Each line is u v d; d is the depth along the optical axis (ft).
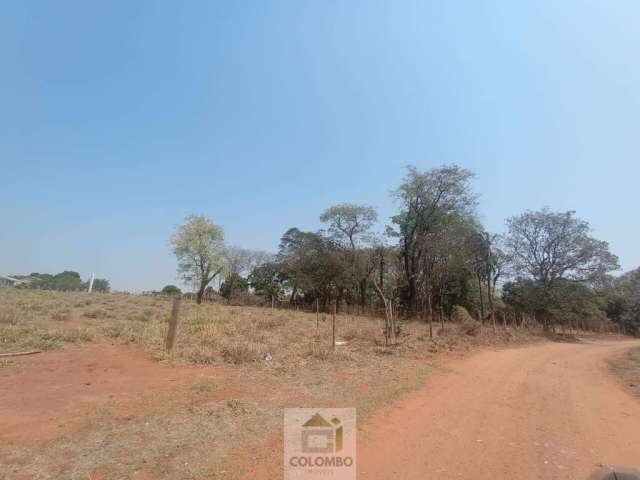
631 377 43.52
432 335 65.62
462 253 129.39
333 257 155.84
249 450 16.46
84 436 16.84
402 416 22.68
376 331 64.13
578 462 17.63
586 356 64.95
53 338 35.73
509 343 74.90
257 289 184.14
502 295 173.17
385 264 153.79
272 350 38.93
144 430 17.84
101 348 34.27
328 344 46.93
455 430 20.95
